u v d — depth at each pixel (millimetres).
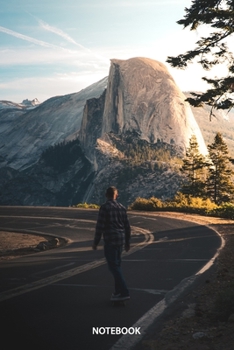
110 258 7066
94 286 8547
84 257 13672
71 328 5727
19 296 7660
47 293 7906
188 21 19203
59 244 19719
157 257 13133
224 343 5109
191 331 5691
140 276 9781
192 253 13938
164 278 9500
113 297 6973
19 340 5223
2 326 5793
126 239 7301
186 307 6945
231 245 15820
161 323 6055
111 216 7117
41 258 13914
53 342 5176
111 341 5266
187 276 9719
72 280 9258
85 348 5012
